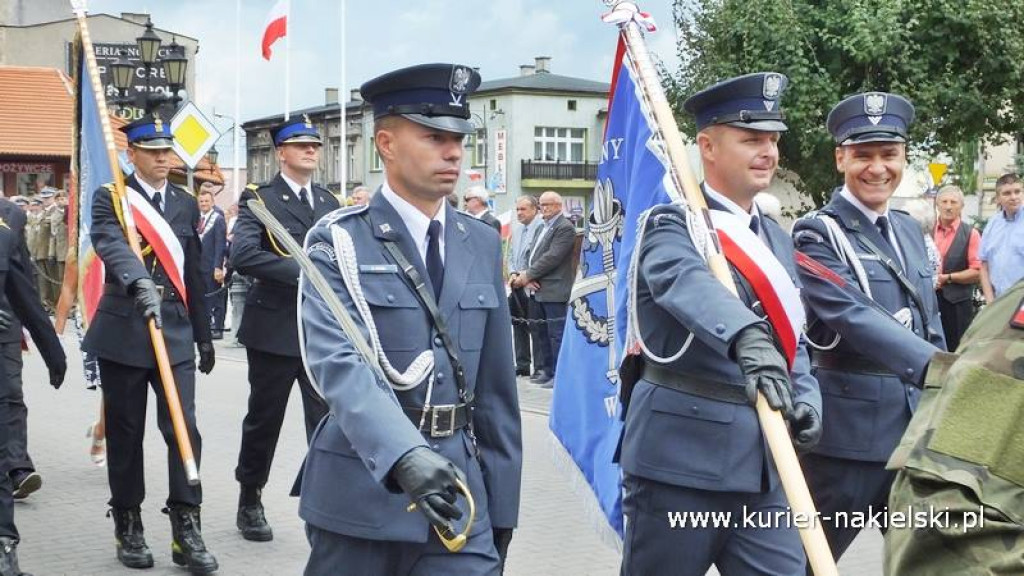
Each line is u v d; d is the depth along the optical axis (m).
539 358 12.98
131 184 6.42
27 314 6.43
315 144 6.89
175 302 6.34
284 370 6.74
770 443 3.23
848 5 13.44
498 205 54.94
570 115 55.59
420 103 3.64
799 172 14.05
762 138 4.09
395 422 3.22
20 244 6.38
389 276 3.62
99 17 47.97
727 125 4.09
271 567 6.34
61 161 35.09
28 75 36.41
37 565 6.34
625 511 4.15
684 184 3.95
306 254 3.62
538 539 6.86
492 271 3.83
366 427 3.22
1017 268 9.69
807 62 13.41
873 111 4.89
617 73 4.63
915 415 2.72
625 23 4.41
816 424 3.84
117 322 6.21
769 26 13.40
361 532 3.48
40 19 49.66
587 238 4.77
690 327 3.56
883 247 4.93
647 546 4.04
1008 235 9.77
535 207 13.48
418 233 3.71
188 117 15.68
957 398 2.54
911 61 13.46
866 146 4.90
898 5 13.22
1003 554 2.44
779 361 3.34
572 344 4.79
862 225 4.93
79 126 6.84
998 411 2.49
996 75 13.73
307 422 6.85
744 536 3.93
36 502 7.70
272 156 58.50
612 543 4.58
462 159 3.71
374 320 3.59
